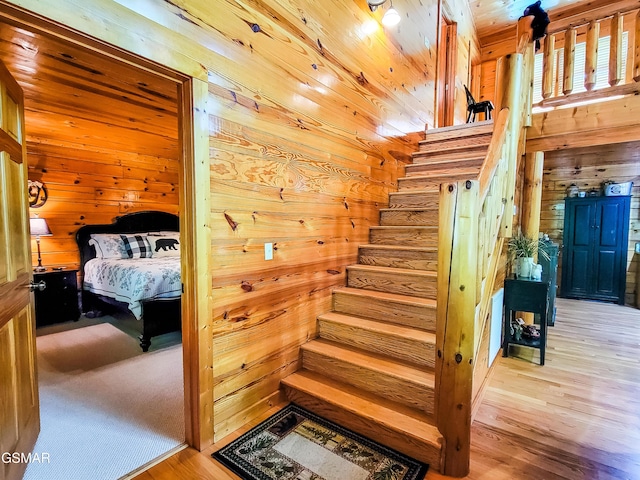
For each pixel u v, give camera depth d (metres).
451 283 1.61
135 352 3.15
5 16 1.09
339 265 2.86
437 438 1.67
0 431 1.32
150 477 1.58
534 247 3.35
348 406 1.97
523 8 6.06
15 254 1.55
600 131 3.27
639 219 5.05
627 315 4.46
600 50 5.64
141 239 4.51
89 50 1.32
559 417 2.10
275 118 2.14
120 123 3.74
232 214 1.88
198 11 1.65
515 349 3.27
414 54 4.15
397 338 2.22
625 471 1.64
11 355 1.47
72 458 1.70
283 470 1.64
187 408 1.80
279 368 2.27
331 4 2.66
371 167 3.29
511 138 2.84
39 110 3.26
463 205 1.58
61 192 4.15
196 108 1.64
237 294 1.94
